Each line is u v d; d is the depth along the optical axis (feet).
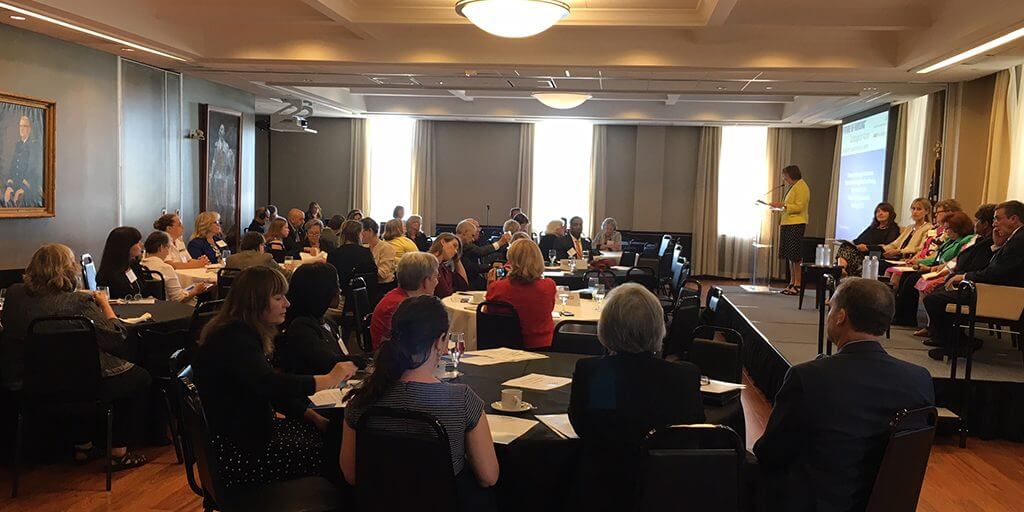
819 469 8.30
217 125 35.83
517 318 15.21
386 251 25.71
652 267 32.19
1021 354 20.88
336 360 11.34
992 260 19.63
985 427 17.75
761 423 19.43
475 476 7.86
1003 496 14.29
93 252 27.09
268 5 24.36
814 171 50.70
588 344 15.90
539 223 52.60
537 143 52.26
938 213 25.57
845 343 8.74
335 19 23.86
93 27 23.03
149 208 30.60
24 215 23.45
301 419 10.73
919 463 8.49
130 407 14.43
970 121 29.63
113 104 27.91
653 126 51.29
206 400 9.64
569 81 32.50
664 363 8.38
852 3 22.33
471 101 47.42
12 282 20.21
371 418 7.48
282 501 8.86
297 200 53.62
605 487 8.26
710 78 30.04
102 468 14.42
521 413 9.75
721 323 32.99
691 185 52.03
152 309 17.17
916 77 28.96
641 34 26.78
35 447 14.83
